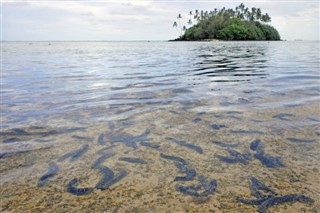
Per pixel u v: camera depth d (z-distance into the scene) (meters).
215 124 5.51
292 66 16.28
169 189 3.30
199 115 6.12
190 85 9.97
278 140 4.65
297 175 3.54
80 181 3.50
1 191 3.29
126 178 3.56
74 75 13.40
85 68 16.81
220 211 2.87
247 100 7.39
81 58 26.64
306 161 3.91
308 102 7.04
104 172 3.72
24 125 5.55
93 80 11.63
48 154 4.26
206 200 3.06
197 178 3.53
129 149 4.43
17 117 6.10
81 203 3.05
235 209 2.89
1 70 15.68
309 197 3.06
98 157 4.16
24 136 4.96
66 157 4.16
